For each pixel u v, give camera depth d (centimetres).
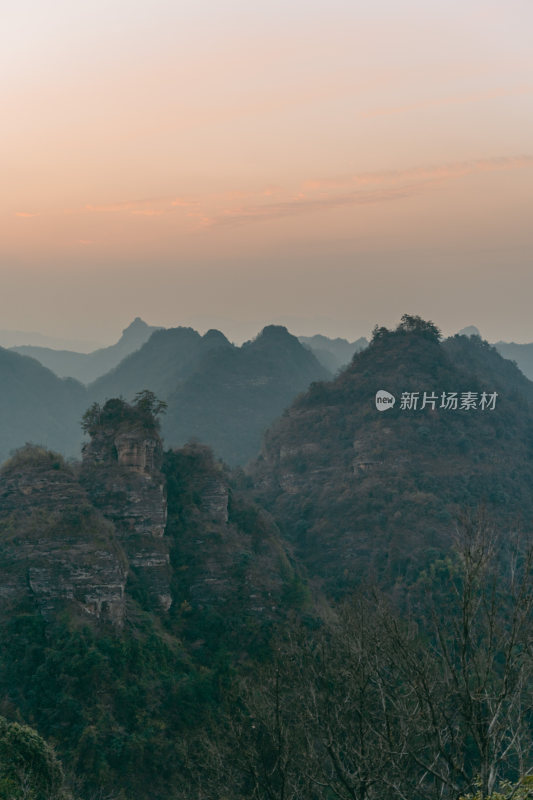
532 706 2778
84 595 7631
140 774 6450
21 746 5084
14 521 8519
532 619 2800
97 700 6838
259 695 4931
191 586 9012
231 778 4584
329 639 6016
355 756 3688
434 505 13838
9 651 7281
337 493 15238
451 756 2825
